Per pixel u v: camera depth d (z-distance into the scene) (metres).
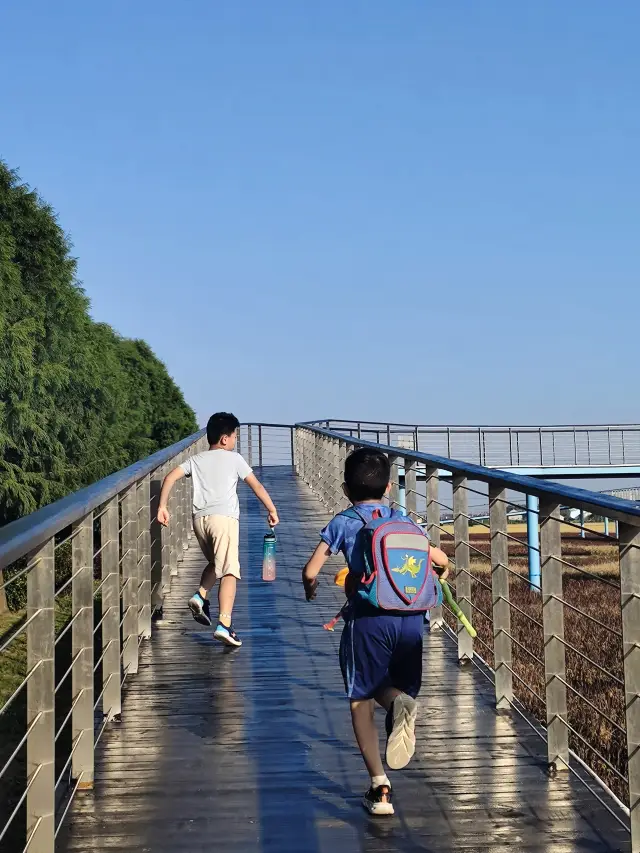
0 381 21.20
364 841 3.70
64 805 4.07
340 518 4.02
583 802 4.06
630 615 3.46
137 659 6.31
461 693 5.74
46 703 3.26
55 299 24.91
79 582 4.29
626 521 3.43
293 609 8.47
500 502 5.43
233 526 6.96
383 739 4.94
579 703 7.95
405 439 33.09
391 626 3.84
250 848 3.65
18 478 22.47
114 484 4.79
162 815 3.96
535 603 15.02
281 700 5.64
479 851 3.60
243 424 29.91
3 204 23.73
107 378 30.62
